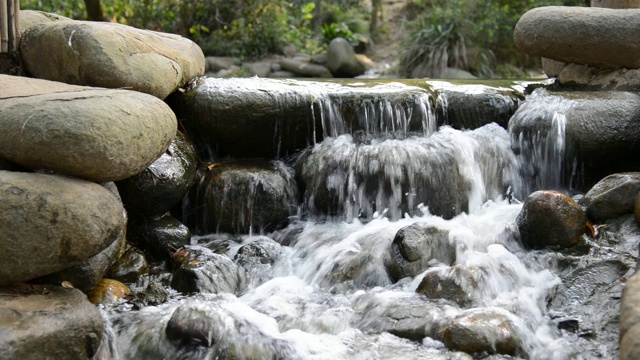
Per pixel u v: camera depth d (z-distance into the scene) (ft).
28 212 10.61
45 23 16.24
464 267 13.24
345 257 14.64
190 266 13.84
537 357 11.47
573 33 18.60
